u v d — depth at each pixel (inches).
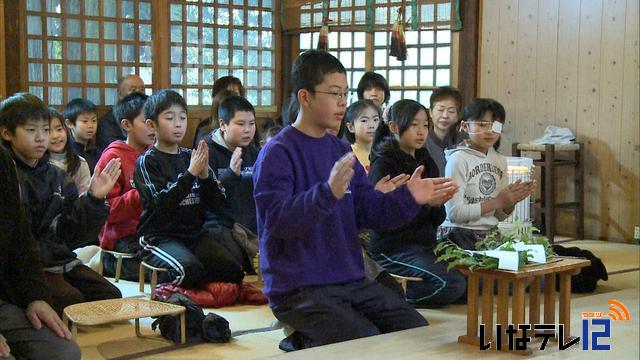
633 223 252.1
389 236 163.5
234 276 169.0
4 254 106.5
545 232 260.2
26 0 255.0
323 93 112.7
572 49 261.6
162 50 284.7
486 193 167.9
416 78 291.0
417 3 284.5
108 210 132.6
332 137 118.6
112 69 275.4
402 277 159.5
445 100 189.8
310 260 114.0
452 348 99.9
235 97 200.7
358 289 117.4
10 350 104.8
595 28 256.5
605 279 181.0
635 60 248.8
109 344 135.3
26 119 128.5
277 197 108.0
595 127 258.2
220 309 161.0
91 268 168.2
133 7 278.4
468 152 167.8
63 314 135.3
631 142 251.0
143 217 170.2
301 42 311.6
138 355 129.2
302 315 112.6
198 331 138.6
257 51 309.0
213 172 181.6
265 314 157.2
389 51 290.5
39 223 136.2
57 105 263.7
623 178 253.1
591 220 261.0
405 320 118.8
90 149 225.9
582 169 261.1
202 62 295.9
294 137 114.3
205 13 295.3
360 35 298.2
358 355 97.7
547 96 267.9
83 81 269.0
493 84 279.3
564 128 263.0
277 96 313.9
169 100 168.2
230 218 192.2
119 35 276.1
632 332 107.1
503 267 97.4
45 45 260.1
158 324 141.5
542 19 267.6
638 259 224.1
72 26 265.7
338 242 115.6
